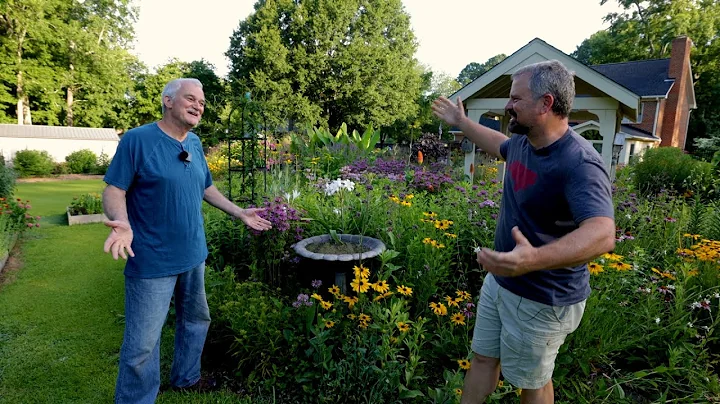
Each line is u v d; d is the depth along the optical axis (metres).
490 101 8.22
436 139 13.51
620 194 5.20
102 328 2.99
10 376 2.38
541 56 7.47
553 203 1.41
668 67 19.14
